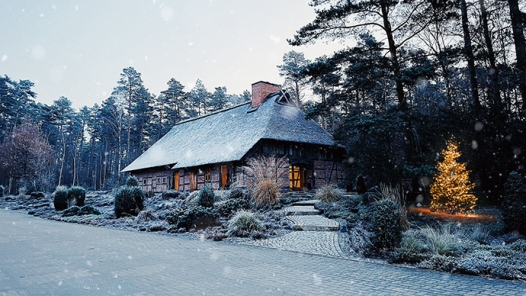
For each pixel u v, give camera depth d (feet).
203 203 46.24
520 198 30.19
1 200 97.81
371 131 42.09
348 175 63.98
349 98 56.13
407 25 49.42
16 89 197.77
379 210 24.21
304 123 81.71
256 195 48.75
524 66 45.14
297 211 42.70
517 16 48.24
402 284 15.71
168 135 114.93
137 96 178.09
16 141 140.56
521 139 41.65
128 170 103.09
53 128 212.84
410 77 43.65
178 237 33.30
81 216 54.29
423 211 41.01
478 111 46.47
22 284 15.58
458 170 40.27
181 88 187.83
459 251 21.76
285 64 137.90
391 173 42.45
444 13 46.09
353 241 27.17
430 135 47.26
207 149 79.82
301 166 75.15
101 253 23.97
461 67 63.10
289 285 15.51
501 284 15.80
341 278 16.89
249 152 65.82
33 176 139.64
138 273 17.89
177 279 16.61
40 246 26.91
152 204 64.08
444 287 15.23
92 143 226.99
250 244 28.22
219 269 18.92
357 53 50.52
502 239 28.48
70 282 15.97
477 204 45.29
